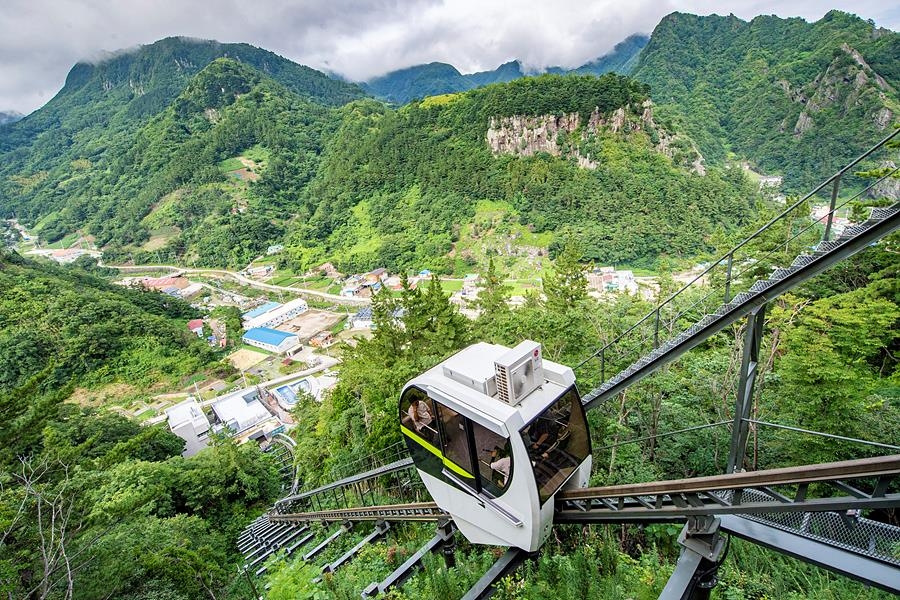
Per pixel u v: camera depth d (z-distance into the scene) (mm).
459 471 8070
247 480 33188
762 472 5398
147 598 14320
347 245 164125
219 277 155875
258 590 15586
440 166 168250
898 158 39062
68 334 78438
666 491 6457
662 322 21797
